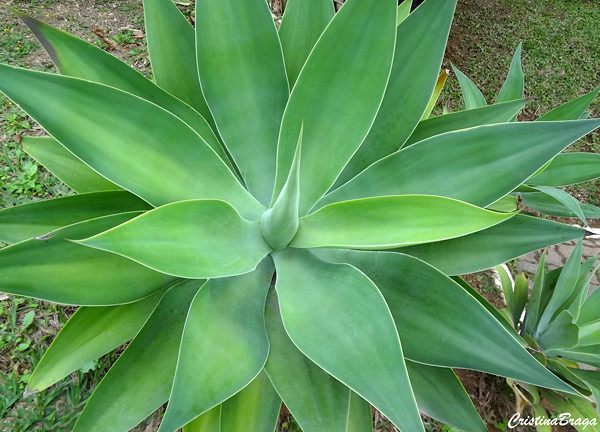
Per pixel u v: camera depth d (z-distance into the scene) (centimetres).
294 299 77
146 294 76
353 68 82
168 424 56
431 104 123
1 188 162
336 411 70
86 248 72
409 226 74
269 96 91
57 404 118
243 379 65
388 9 76
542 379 63
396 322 75
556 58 324
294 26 95
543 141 73
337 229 81
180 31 90
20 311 134
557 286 125
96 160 70
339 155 88
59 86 66
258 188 97
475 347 69
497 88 291
